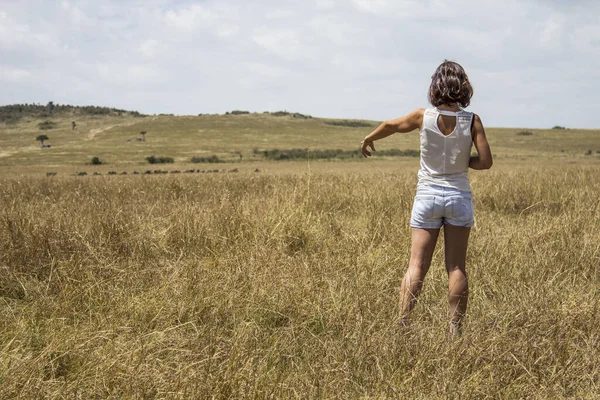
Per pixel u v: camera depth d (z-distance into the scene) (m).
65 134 165.38
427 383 2.81
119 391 2.73
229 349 3.18
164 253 5.68
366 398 2.63
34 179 17.20
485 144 3.83
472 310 4.02
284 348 3.32
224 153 114.06
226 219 6.45
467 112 3.84
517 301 4.05
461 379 2.83
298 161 87.50
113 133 164.88
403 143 139.38
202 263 5.04
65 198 9.47
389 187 9.97
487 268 4.88
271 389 2.69
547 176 12.55
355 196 9.10
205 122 189.50
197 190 11.10
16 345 3.36
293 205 7.06
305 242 6.03
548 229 5.96
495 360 2.98
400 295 3.89
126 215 6.73
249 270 4.58
